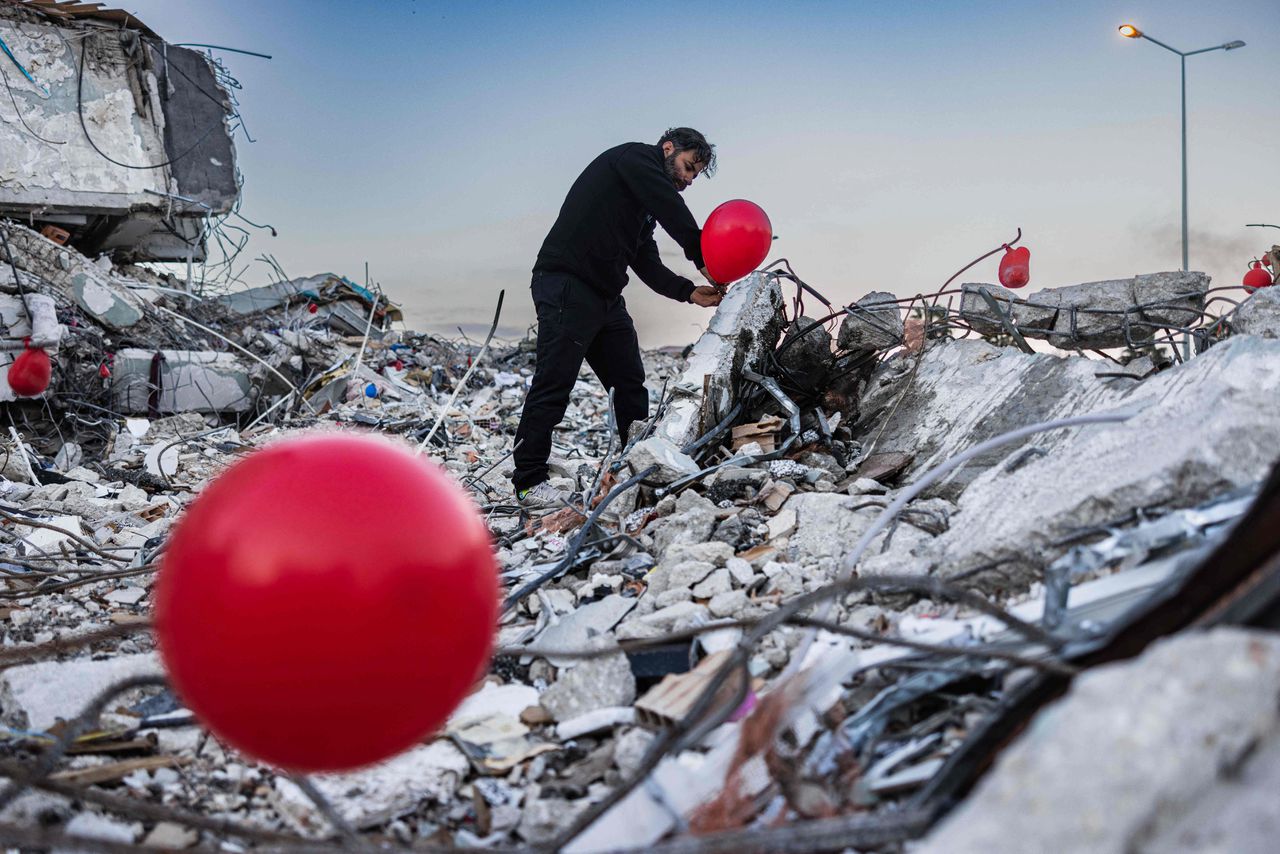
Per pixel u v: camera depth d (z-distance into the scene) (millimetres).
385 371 13734
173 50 13602
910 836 1885
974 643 2502
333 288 17469
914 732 2359
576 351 5812
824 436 5430
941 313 5805
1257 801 1417
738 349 5809
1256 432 2705
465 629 2002
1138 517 2766
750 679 2723
